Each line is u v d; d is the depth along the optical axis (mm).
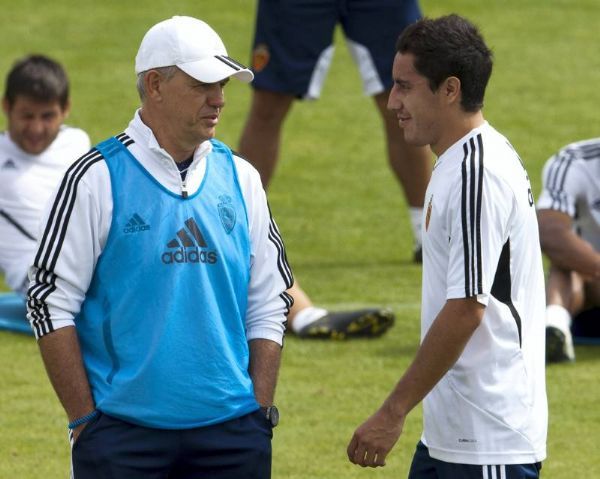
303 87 35594
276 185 43562
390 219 40250
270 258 16734
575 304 28734
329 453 23141
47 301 15750
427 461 16750
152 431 15812
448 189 15805
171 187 15914
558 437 23969
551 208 28375
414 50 16047
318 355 28266
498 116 51250
